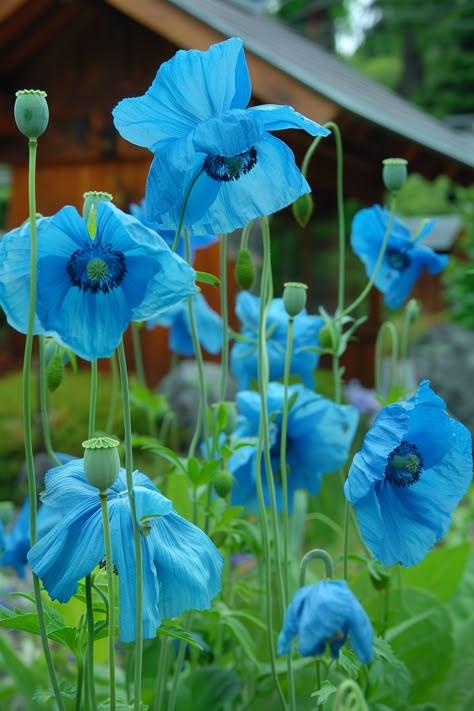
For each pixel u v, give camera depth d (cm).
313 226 509
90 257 79
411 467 87
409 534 87
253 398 113
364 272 498
